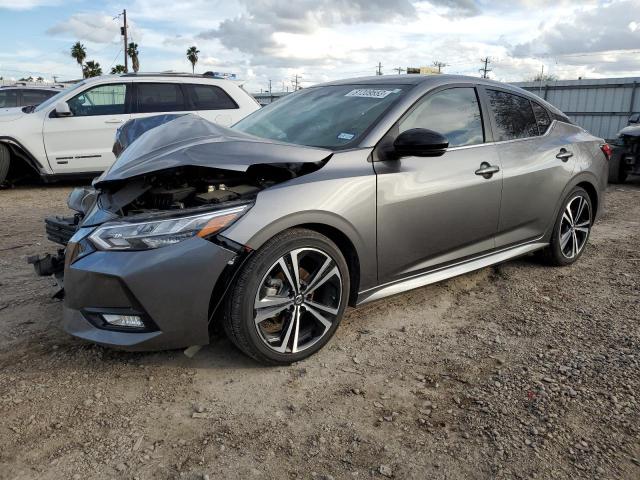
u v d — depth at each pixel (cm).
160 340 264
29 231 582
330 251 296
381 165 320
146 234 258
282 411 256
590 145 476
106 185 292
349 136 329
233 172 300
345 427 245
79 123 837
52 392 267
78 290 267
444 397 269
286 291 289
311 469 218
